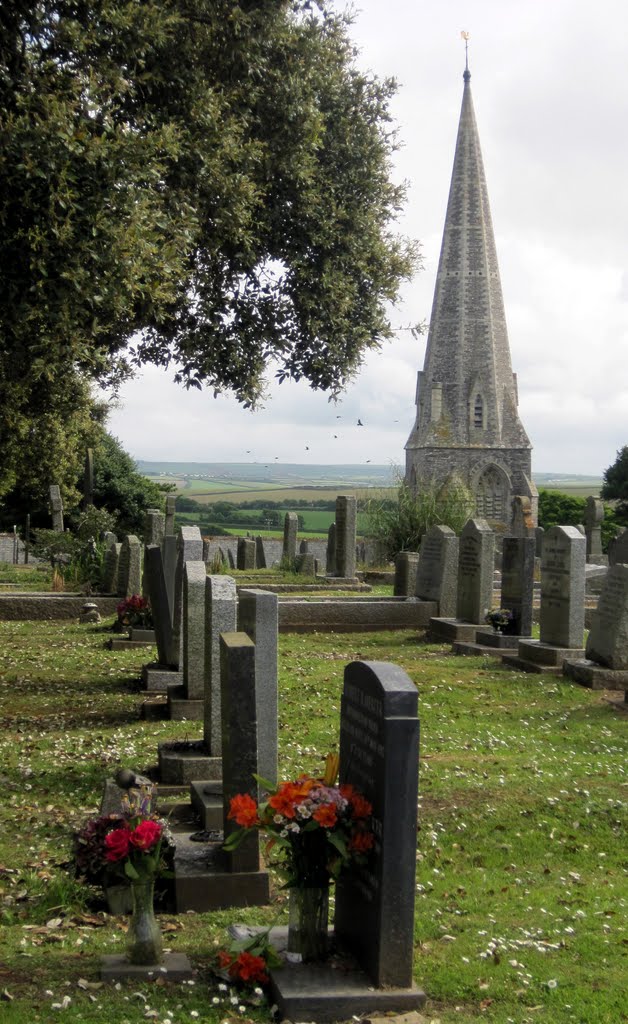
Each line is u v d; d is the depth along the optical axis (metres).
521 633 19.08
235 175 16.22
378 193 20.06
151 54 15.58
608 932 7.24
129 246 13.09
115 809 7.68
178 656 15.01
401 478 35.38
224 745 7.53
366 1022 5.71
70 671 16.77
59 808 9.69
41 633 21.30
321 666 17.39
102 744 11.81
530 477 89.69
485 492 89.94
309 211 18.25
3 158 12.28
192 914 7.27
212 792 8.57
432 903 7.79
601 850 9.11
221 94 16.36
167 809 8.71
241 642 7.50
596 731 13.50
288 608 21.94
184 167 15.88
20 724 13.09
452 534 22.42
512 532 56.12
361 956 6.20
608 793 10.44
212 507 112.00
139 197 13.20
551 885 8.28
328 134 19.31
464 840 9.16
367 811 6.12
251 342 18.77
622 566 16.02
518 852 8.98
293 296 18.92
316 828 6.09
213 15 16.23
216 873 7.36
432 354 91.62
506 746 12.52
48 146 12.38
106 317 14.36
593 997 6.17
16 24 13.57
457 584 21.89
